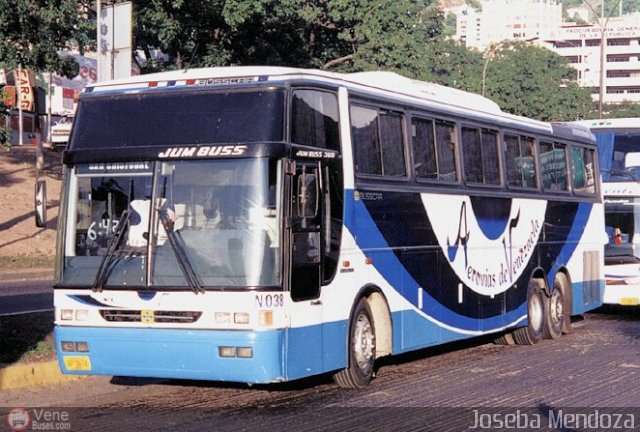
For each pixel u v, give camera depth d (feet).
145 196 34.83
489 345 56.03
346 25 135.54
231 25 113.29
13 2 84.79
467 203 48.91
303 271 34.99
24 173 132.67
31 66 88.12
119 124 35.99
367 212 39.96
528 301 55.72
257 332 33.17
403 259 42.75
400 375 43.52
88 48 104.37
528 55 314.14
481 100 52.85
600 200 66.74
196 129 34.94
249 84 35.24
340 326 37.63
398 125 43.50
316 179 35.37
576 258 62.34
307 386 39.99
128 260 34.58
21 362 39.42
